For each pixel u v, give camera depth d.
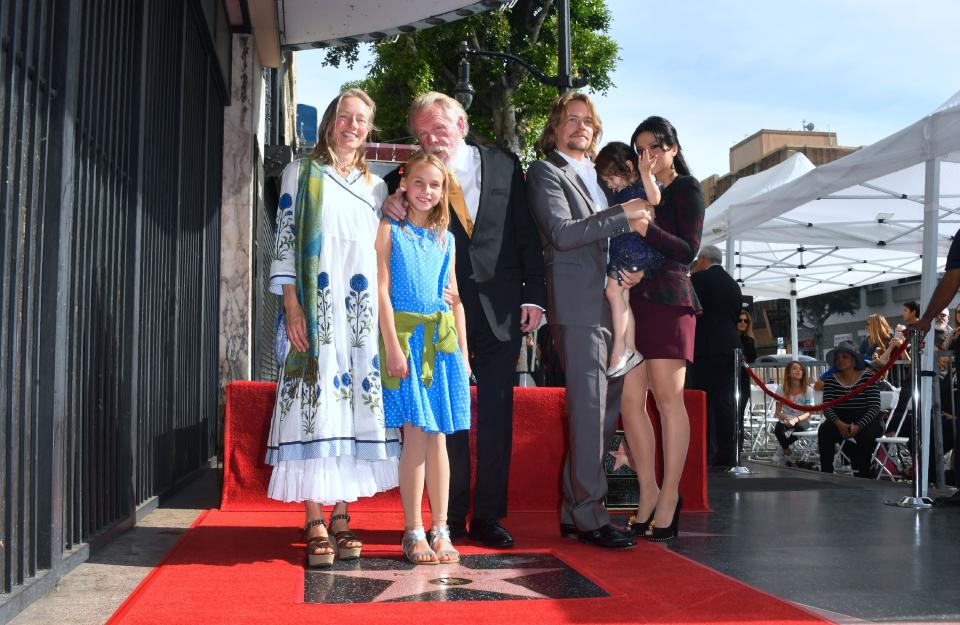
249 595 2.51
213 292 6.61
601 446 3.45
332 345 3.10
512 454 4.53
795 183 8.10
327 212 3.18
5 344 2.22
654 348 3.52
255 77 7.26
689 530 3.94
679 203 3.51
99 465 3.26
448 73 20.02
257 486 4.33
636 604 2.43
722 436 7.54
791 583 2.76
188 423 5.41
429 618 2.26
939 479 5.88
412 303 3.20
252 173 7.02
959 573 2.93
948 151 6.09
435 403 3.17
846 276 13.08
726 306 7.61
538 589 2.63
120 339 3.54
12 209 2.27
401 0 7.09
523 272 3.68
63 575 2.70
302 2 7.01
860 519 4.33
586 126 3.68
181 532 3.62
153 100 4.13
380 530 3.82
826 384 7.86
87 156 2.96
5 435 2.23
